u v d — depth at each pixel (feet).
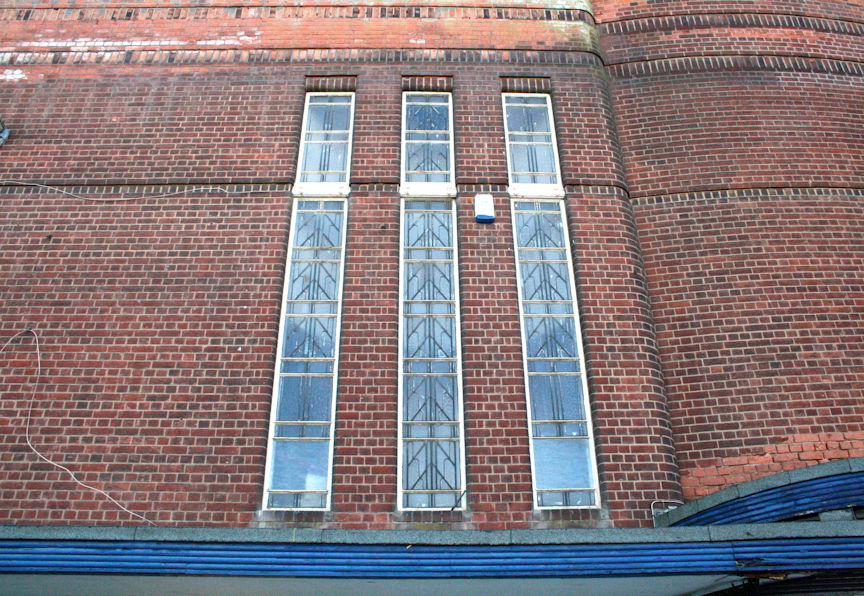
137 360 26.18
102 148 30.76
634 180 31.45
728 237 30.01
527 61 33.35
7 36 33.55
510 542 20.67
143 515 23.49
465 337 26.84
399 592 22.03
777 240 29.94
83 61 32.94
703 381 27.27
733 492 21.65
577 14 34.65
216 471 24.21
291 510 23.80
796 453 25.84
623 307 27.66
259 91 32.22
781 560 20.07
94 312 27.14
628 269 28.50
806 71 34.37
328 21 33.91
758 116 32.94
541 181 30.91
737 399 26.86
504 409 25.55
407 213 29.94
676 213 30.60
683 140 32.30
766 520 21.08
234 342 26.53
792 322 28.22
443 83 32.76
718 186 31.12
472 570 20.42
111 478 24.07
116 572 20.15
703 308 28.63
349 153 31.17
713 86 33.65
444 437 25.49
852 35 35.88
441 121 32.30
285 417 25.70
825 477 21.08
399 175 30.40
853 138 32.81
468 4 34.47
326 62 32.99
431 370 26.68
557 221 29.99
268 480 24.57
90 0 34.40
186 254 28.32
